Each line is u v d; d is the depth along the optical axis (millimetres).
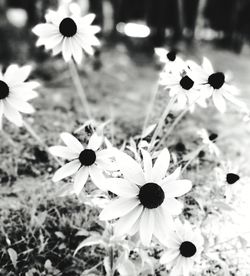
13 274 543
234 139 1032
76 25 434
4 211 646
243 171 827
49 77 1428
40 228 594
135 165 321
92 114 1095
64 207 658
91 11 1978
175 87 472
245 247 504
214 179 737
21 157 808
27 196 685
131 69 1762
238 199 625
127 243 435
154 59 2012
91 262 575
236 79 1745
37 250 585
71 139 401
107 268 466
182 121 1018
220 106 436
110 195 451
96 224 617
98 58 1544
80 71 1477
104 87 1399
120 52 2010
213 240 580
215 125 1103
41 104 1128
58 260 578
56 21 436
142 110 1203
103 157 391
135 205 310
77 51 433
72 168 389
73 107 1119
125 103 1264
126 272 424
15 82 387
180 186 317
